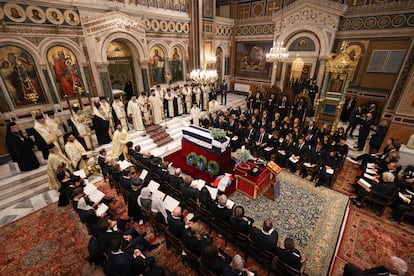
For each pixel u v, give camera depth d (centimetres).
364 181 597
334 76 1063
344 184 697
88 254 479
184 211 585
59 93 894
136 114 1011
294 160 749
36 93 830
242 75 1827
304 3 1245
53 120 777
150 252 476
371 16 1111
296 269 354
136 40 1056
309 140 791
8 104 777
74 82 924
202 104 1380
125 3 1001
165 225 450
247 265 447
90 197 559
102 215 518
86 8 873
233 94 1884
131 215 545
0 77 743
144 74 1145
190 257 396
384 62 1127
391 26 1066
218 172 718
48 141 749
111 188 702
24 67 785
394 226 530
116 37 977
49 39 813
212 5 1438
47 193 684
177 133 1109
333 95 1088
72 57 895
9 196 649
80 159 731
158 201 468
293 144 808
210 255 331
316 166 705
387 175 543
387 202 543
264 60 1642
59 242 510
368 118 877
